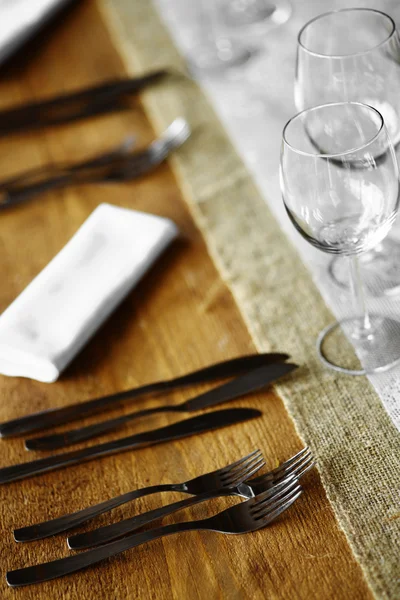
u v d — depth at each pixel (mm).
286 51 1144
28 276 869
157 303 787
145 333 754
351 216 569
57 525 578
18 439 677
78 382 721
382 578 493
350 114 597
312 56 687
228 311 759
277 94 1064
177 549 544
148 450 633
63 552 563
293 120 587
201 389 682
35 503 611
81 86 1222
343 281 751
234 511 546
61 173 1028
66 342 722
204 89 1127
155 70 1202
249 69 1140
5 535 590
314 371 664
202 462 612
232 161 968
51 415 683
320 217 569
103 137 1091
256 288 772
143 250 804
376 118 580
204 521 542
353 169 542
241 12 1285
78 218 941
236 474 579
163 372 709
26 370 723
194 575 527
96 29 1376
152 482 606
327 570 510
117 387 706
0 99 1249
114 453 637
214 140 1016
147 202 944
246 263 808
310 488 567
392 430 594
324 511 548
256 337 716
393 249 771
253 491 562
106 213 850
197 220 889
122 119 1116
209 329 743
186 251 848
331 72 686
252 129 1016
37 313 750
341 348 677
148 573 534
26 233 938
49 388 723
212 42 1231
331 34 749
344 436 598
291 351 691
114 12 1413
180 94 1130
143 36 1309
